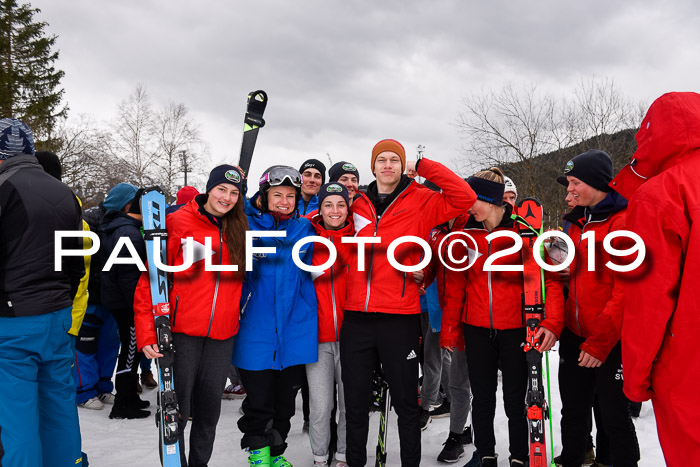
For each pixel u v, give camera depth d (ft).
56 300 6.96
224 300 8.04
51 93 78.59
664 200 5.01
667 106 5.35
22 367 6.56
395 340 8.25
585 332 8.15
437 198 8.65
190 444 8.40
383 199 8.84
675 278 4.97
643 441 10.89
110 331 13.91
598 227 8.00
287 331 8.60
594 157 8.05
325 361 9.00
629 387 5.44
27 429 6.45
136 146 95.61
